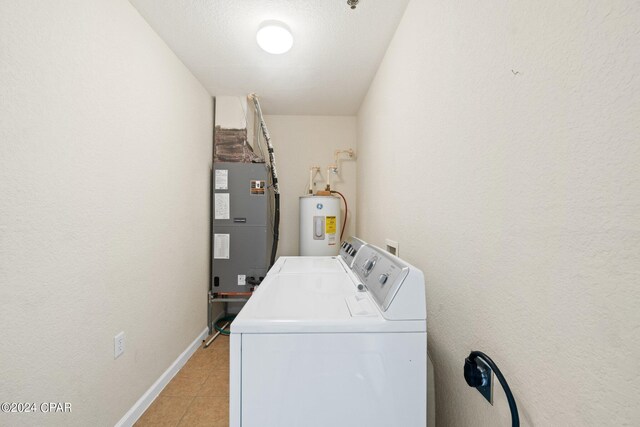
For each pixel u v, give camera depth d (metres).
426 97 1.07
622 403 0.38
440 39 0.95
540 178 0.52
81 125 1.07
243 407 0.67
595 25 0.42
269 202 2.70
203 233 2.28
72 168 1.03
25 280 0.86
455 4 0.85
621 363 0.39
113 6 1.24
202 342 2.23
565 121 0.47
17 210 0.84
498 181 0.65
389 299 0.71
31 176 0.88
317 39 1.62
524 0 0.56
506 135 0.62
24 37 0.85
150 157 1.53
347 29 1.53
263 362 0.68
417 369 0.70
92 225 1.13
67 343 1.01
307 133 2.92
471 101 0.76
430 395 0.87
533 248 0.54
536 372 0.53
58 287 0.97
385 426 0.69
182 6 1.38
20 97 0.84
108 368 1.21
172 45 1.70
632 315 0.37
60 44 0.98
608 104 0.40
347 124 2.94
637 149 0.37
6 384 0.81
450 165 0.88
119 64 1.28
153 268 1.56
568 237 0.47
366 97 2.35
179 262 1.87
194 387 1.65
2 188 0.80
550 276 0.50
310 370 0.68
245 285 2.38
